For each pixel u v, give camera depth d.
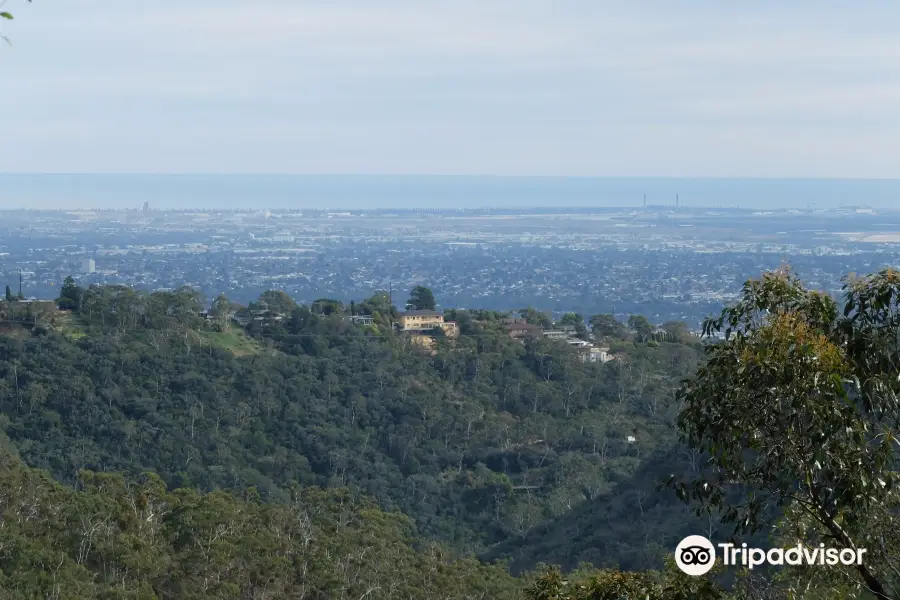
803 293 9.98
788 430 9.24
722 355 9.72
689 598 10.03
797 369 9.08
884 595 9.62
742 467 9.84
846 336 9.75
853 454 9.12
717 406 9.63
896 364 9.61
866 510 9.23
